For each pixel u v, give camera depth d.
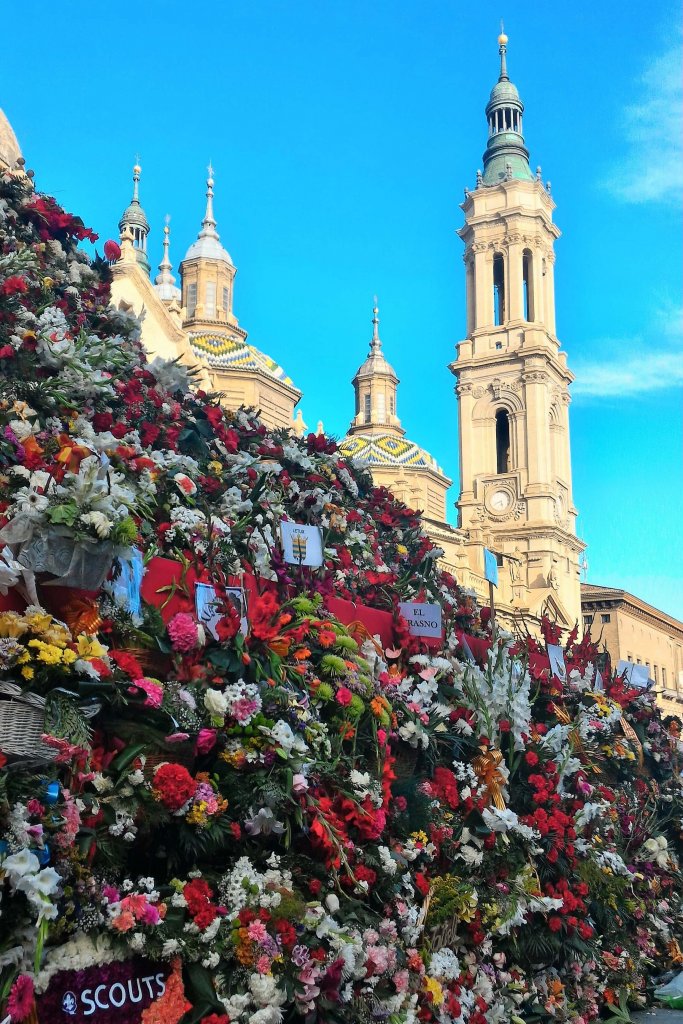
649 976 6.80
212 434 5.83
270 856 3.85
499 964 5.16
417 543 7.13
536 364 51.12
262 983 3.43
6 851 2.97
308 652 4.45
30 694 3.19
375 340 50.88
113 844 3.34
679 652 65.75
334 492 6.68
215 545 4.57
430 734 5.13
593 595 56.62
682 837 8.29
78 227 6.23
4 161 7.15
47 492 3.61
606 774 7.58
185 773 3.47
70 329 5.50
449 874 4.91
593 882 6.16
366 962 3.92
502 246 53.84
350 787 4.23
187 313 34.53
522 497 49.94
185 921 3.43
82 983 3.14
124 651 3.72
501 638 6.60
